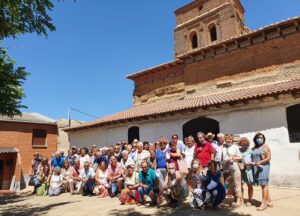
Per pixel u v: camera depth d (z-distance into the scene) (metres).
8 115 9.32
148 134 15.66
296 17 14.28
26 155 24.42
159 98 21.42
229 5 25.38
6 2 6.06
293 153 10.42
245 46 16.77
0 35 6.82
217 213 6.45
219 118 12.83
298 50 14.60
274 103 11.22
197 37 27.70
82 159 11.74
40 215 7.77
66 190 12.40
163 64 20.86
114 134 17.69
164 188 7.59
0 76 8.38
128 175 8.59
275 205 7.02
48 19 6.64
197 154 7.95
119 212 7.32
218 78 17.72
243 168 7.07
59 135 27.81
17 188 22.03
